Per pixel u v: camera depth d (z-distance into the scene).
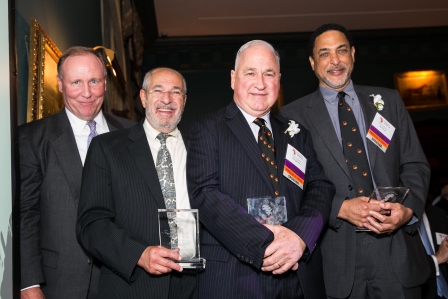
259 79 2.59
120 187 2.53
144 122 2.82
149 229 2.49
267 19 9.34
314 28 9.75
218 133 2.60
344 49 3.05
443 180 9.59
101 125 3.00
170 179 2.64
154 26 9.14
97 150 2.60
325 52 3.06
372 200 2.66
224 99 9.74
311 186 2.68
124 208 2.52
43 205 2.65
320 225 2.45
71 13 4.57
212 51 9.91
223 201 2.40
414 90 9.89
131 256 2.32
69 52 2.90
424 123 9.73
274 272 2.33
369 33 9.95
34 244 2.55
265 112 2.66
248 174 2.52
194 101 9.70
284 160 2.62
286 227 2.41
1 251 2.00
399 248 2.80
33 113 3.14
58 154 2.70
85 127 2.90
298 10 9.08
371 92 3.09
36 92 3.21
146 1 8.16
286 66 9.83
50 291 2.58
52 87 3.56
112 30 6.07
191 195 2.48
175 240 2.31
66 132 2.79
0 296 1.98
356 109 3.04
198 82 9.77
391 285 2.76
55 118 2.86
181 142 2.81
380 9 9.23
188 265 2.28
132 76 7.63
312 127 2.99
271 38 9.84
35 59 3.23
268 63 2.61
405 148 3.01
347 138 2.94
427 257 3.23
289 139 2.70
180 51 9.87
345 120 2.98
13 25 2.19
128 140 2.65
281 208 2.42
